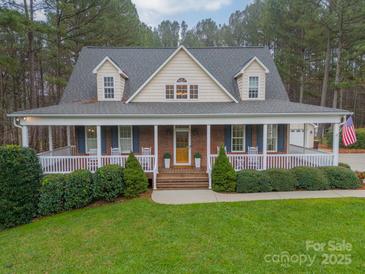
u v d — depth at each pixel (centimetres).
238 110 1262
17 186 946
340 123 1240
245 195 1072
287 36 2912
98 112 1212
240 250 629
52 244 721
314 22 2394
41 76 2411
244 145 1496
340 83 2514
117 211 933
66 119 1205
